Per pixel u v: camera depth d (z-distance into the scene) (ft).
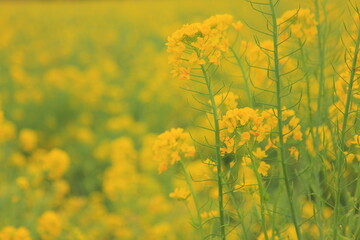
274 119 6.75
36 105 29.22
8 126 20.38
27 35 53.11
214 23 7.12
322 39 8.05
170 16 56.44
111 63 38.27
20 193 15.90
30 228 15.03
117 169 18.07
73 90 30.63
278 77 6.50
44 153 24.36
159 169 8.02
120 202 17.30
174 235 14.14
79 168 23.29
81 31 53.26
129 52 44.68
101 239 16.74
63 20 65.31
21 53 39.96
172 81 27.12
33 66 40.14
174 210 15.70
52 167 17.28
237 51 8.56
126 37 50.90
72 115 29.68
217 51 6.58
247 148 6.64
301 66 8.13
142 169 21.03
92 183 22.08
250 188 7.31
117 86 34.04
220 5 43.34
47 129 27.61
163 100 26.81
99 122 28.96
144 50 41.96
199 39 6.49
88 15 68.13
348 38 8.19
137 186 17.69
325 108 7.90
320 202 7.55
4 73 35.88
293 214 6.77
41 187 18.56
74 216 17.43
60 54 44.34
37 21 64.39
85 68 40.83
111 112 29.89
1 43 43.34
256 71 8.28
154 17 57.93
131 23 58.49
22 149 25.36
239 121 6.51
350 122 7.40
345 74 6.84
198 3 62.39
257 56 8.16
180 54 6.63
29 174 17.20
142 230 15.61
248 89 7.84
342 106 7.36
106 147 23.16
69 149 24.75
